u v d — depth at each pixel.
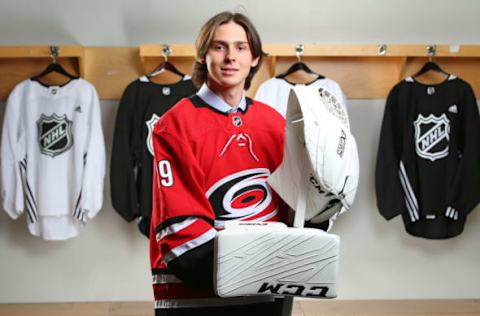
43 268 2.86
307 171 1.19
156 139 1.22
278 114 1.38
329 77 2.83
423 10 2.84
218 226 1.21
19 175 2.57
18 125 2.60
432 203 2.68
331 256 1.04
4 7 2.74
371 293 2.94
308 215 1.25
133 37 2.79
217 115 1.25
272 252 1.03
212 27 1.22
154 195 1.24
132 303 2.84
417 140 2.69
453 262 2.94
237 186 1.24
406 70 2.81
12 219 2.83
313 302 2.86
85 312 2.70
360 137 2.87
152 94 2.63
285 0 2.81
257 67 1.36
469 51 2.67
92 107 2.62
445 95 2.69
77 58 2.75
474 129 2.65
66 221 2.63
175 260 1.11
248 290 1.04
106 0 2.78
